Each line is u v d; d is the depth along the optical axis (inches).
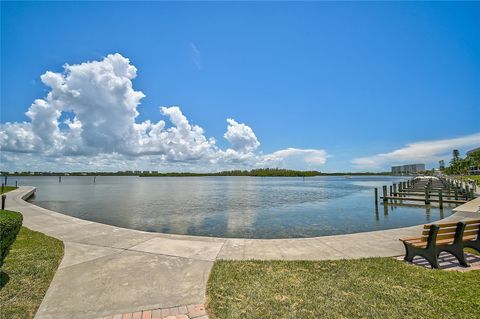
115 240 300.7
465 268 209.8
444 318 137.3
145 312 148.3
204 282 186.2
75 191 1619.1
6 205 641.0
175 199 1094.4
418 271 201.0
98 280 190.4
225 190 1743.4
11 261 229.0
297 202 971.9
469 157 2817.4
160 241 296.2
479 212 499.5
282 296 163.6
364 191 1594.5
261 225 535.2
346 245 277.1
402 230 345.7
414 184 1792.6
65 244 284.2
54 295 167.8
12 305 155.6
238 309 148.9
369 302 154.3
